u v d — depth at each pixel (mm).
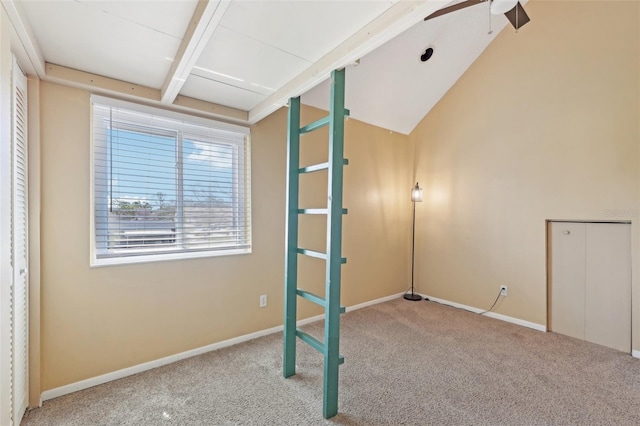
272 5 1450
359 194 3879
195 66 2021
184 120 2512
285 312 2258
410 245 4508
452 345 2816
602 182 2809
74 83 2020
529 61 3287
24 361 1803
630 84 2654
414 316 3604
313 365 2424
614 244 2783
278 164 3104
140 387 2100
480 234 3730
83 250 2092
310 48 1829
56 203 1991
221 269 2711
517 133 3395
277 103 2408
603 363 2484
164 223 2463
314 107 3391
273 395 2020
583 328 2965
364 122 3924
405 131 4441
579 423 1774
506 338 2982
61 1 1390
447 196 4082
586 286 2947
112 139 2225
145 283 2330
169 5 1446
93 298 2125
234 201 2846
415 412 1864
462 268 3908
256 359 2504
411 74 3496
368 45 1639
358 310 3820
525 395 2043
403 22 1460
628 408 1906
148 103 2348
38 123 1904
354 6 1470
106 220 2215
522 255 3357
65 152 2023
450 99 4035
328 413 1812
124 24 1578
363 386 2141
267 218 3018
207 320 2635
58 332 2000
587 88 2893
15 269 1610
